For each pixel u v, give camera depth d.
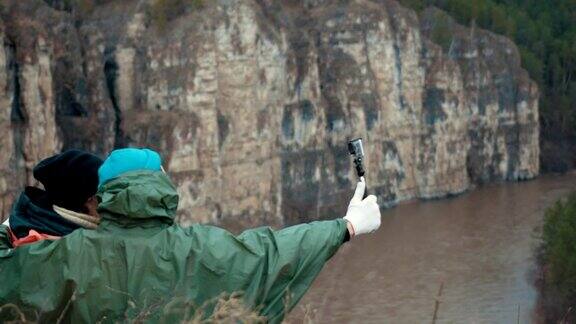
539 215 110.94
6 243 9.17
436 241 94.56
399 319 57.66
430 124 135.62
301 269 8.50
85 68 101.25
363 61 128.12
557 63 162.25
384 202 127.94
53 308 8.20
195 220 102.50
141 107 104.56
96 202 9.50
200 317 7.77
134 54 104.75
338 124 125.00
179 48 104.31
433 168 134.38
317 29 126.94
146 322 7.98
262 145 112.69
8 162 86.94
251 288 8.30
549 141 155.88
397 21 134.25
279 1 122.75
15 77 89.44
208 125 104.88
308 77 120.25
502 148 145.50
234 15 108.75
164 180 8.56
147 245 8.27
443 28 145.50
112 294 8.14
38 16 93.94
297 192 118.94
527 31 165.38
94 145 98.81
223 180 108.44
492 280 75.25
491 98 145.25
